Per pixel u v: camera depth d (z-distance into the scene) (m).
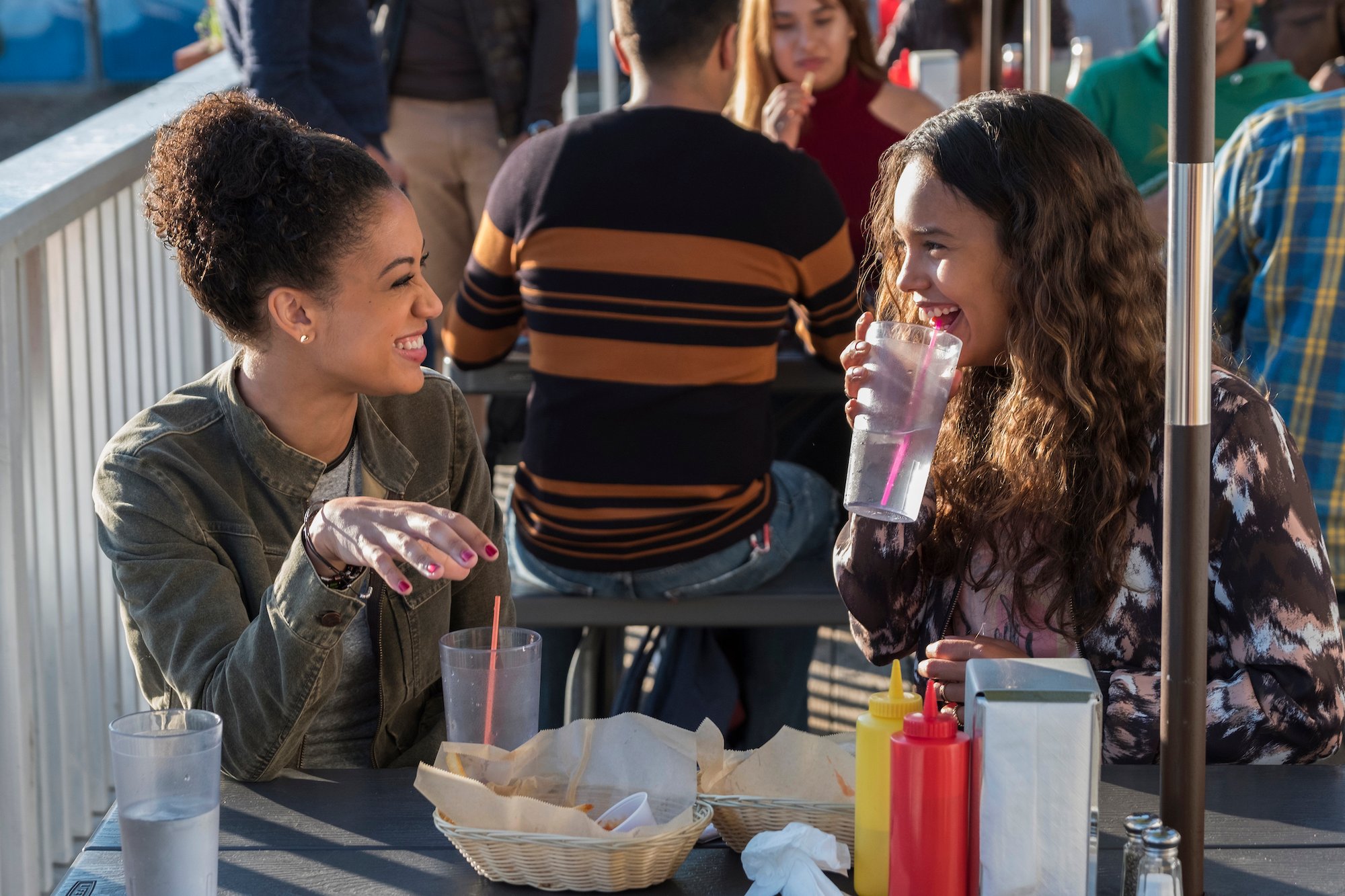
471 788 1.12
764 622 2.39
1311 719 1.40
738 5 2.31
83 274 2.51
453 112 3.80
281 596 1.31
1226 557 1.44
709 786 1.20
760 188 2.28
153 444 1.50
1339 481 2.41
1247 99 3.56
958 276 1.50
